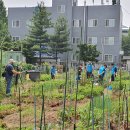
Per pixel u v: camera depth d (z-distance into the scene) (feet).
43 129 31.91
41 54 191.83
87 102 51.26
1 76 61.93
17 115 41.42
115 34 200.34
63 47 187.11
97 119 35.42
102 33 201.26
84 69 129.08
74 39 203.00
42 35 182.09
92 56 183.01
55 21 203.41
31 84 77.00
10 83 60.03
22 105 49.26
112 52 201.26
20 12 208.23
